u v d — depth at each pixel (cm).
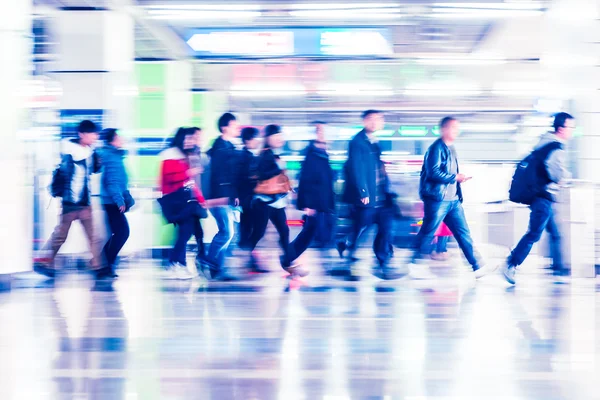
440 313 530
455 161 688
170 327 479
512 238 932
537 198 665
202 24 991
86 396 323
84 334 458
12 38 646
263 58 1048
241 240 787
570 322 492
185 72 1095
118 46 901
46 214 882
